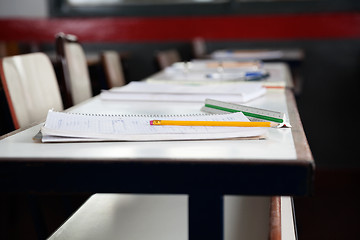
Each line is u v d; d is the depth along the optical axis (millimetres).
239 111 950
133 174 639
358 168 3787
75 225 950
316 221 2449
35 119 1406
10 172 653
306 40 3775
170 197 1111
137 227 931
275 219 721
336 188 3088
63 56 1835
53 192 653
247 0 3857
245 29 3857
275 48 3832
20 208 2328
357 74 3742
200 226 646
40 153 682
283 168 616
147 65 4023
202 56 3227
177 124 813
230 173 625
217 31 3898
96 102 1225
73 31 4043
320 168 3785
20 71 1368
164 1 4004
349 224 2406
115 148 705
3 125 1367
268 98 1284
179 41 3957
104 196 1127
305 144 721
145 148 701
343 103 3799
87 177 645
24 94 1360
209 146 710
